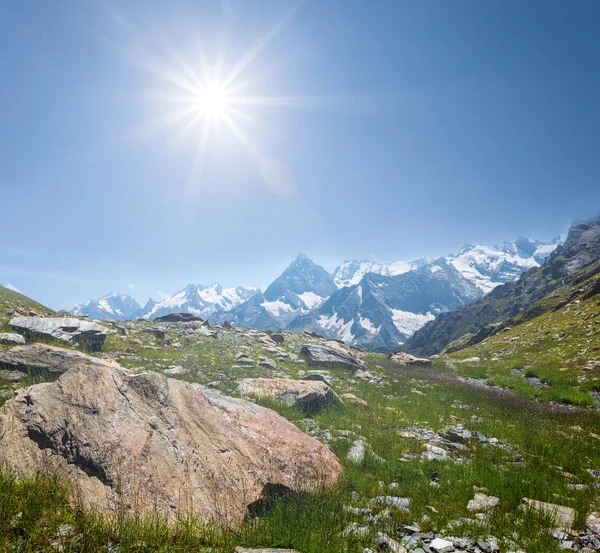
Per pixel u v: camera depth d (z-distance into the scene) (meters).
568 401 26.73
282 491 9.27
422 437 16.11
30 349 16.55
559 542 7.93
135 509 7.04
